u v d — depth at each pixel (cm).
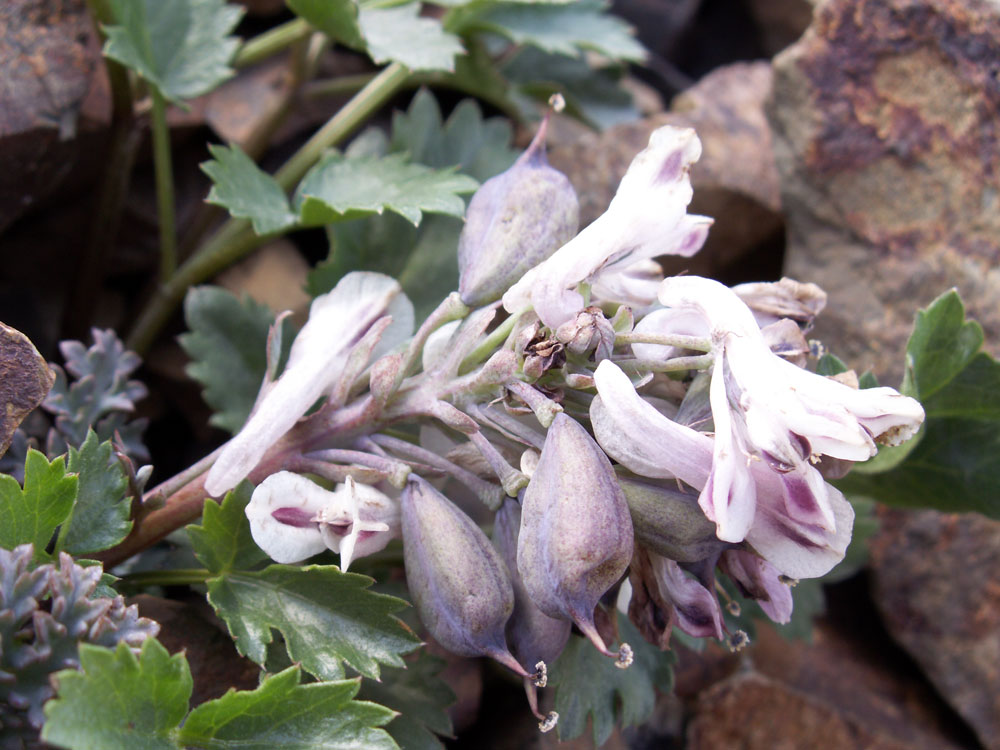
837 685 16
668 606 10
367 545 10
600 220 9
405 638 10
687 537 9
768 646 16
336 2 13
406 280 14
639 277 11
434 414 10
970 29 14
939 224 15
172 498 11
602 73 18
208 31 14
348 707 9
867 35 15
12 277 15
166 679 9
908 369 12
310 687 9
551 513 9
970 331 12
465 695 14
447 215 14
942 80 15
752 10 22
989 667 15
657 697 15
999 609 15
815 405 8
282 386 10
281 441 10
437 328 11
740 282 18
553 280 9
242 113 17
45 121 13
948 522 15
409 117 15
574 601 9
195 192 17
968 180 15
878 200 15
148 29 14
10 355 10
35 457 9
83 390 12
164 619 11
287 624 10
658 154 9
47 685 9
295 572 10
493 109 19
